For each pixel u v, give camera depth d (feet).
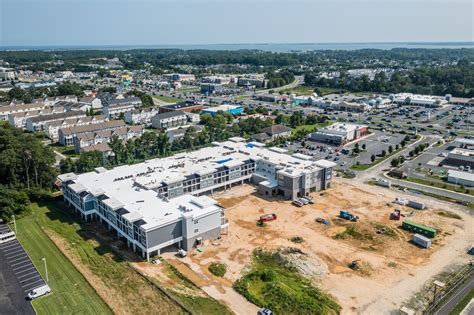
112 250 303.27
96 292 250.98
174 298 241.96
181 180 382.01
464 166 497.05
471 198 405.39
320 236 325.42
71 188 355.56
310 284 262.47
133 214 299.38
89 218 356.59
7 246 309.63
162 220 294.87
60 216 364.38
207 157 456.04
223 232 331.57
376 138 655.76
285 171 409.28
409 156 549.13
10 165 396.57
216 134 624.59
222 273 273.54
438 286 254.88
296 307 234.38
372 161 529.45
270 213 369.71
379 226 341.62
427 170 491.31
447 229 338.54
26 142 421.18
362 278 268.82
